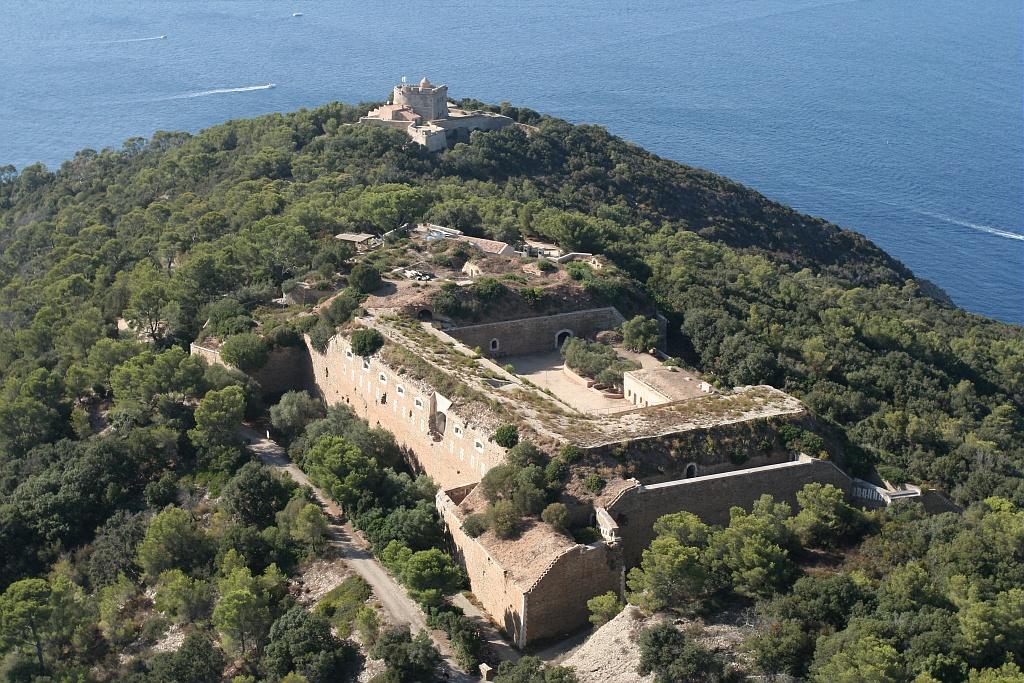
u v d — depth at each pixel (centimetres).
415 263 16838
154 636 9894
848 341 16488
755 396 12044
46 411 13575
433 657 8525
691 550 8744
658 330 15588
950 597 8231
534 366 15250
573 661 8438
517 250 18475
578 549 9206
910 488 10750
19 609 9312
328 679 8756
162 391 13488
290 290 15788
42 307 17100
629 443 10544
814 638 7944
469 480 11281
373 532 10450
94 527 11869
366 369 13238
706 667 7825
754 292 18938
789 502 10606
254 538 10650
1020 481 11538
